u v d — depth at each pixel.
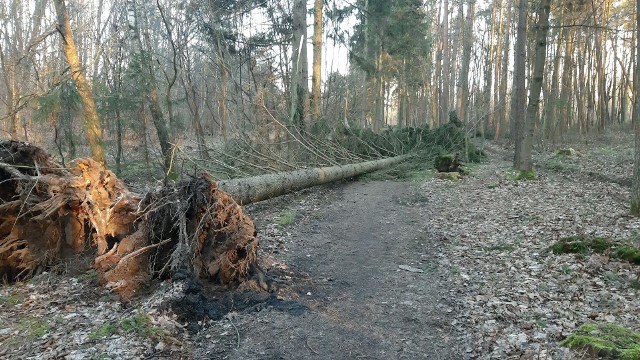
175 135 14.53
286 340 4.30
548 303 5.01
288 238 7.92
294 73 15.15
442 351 4.16
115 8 20.06
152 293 5.18
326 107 17.78
